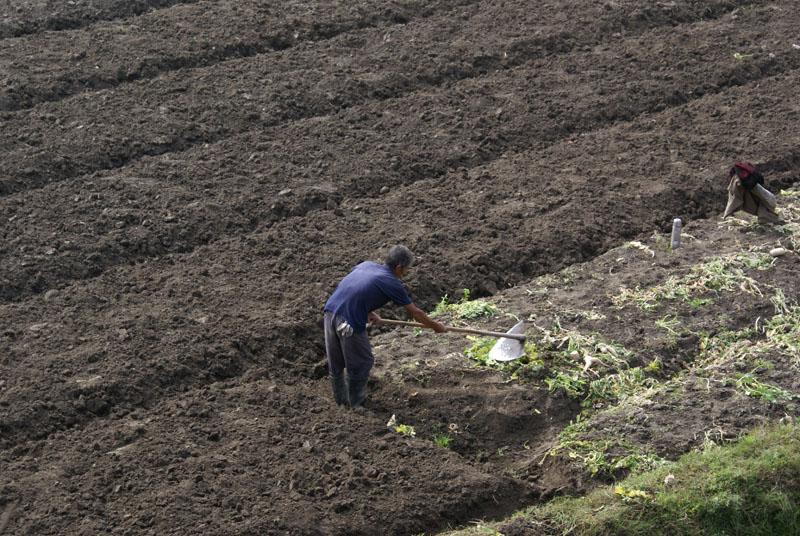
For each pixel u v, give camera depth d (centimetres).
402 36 2967
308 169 2405
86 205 2239
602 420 1733
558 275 2117
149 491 1550
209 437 1667
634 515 1525
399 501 1560
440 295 2069
